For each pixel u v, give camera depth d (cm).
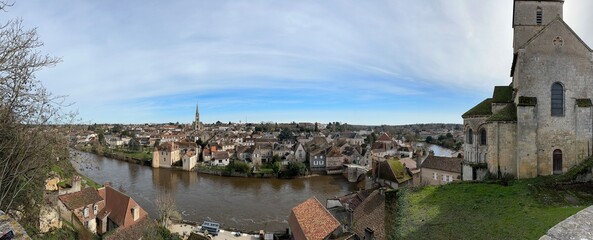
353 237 2994
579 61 2744
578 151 2706
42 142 1727
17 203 1781
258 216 5338
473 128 3303
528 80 2769
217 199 6450
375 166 7000
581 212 829
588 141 2694
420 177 6325
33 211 1909
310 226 3253
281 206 5931
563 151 2730
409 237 2311
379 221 2859
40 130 1741
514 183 2614
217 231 4509
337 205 4375
